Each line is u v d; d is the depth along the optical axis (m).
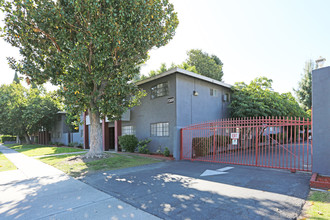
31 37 8.86
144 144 13.35
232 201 4.39
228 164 9.15
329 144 6.06
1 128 30.03
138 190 5.38
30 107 24.61
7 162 10.83
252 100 14.37
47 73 9.40
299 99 35.50
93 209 4.11
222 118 15.02
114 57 9.24
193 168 8.38
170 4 9.98
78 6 7.76
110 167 8.76
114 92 9.29
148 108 13.73
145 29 9.12
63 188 5.74
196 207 4.11
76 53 8.25
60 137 27.86
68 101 9.16
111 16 7.93
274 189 5.18
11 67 9.36
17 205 4.41
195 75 12.44
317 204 4.08
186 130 11.64
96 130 11.10
